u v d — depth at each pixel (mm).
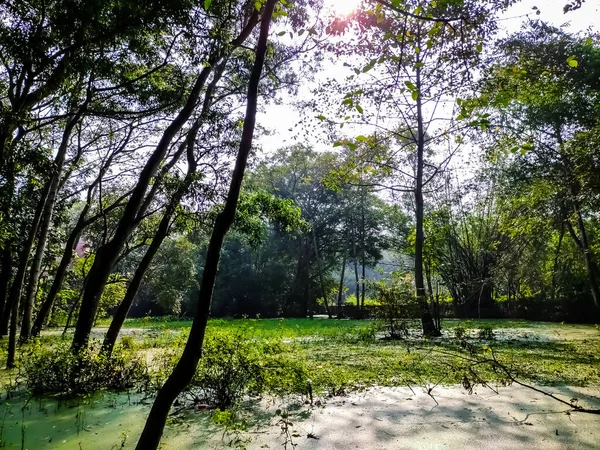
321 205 39969
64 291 24234
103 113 9445
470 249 31672
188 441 4633
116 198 17719
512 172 17547
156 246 9688
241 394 6445
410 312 16328
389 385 7305
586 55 12094
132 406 6207
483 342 14492
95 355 7613
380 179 19922
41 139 13453
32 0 7164
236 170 3738
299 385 6473
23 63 7570
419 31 4328
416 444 4500
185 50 8398
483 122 4488
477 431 4895
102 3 6910
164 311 38969
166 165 10406
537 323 25312
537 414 5531
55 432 5070
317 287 43719
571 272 28109
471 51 4656
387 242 41656
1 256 16000
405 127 19078
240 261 40688
